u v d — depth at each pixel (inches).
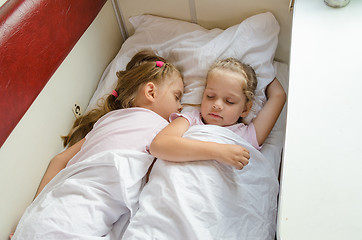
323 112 29.5
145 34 56.9
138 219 34.3
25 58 39.1
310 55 34.8
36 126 42.1
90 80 54.1
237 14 53.6
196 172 35.8
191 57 50.3
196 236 31.7
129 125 43.2
